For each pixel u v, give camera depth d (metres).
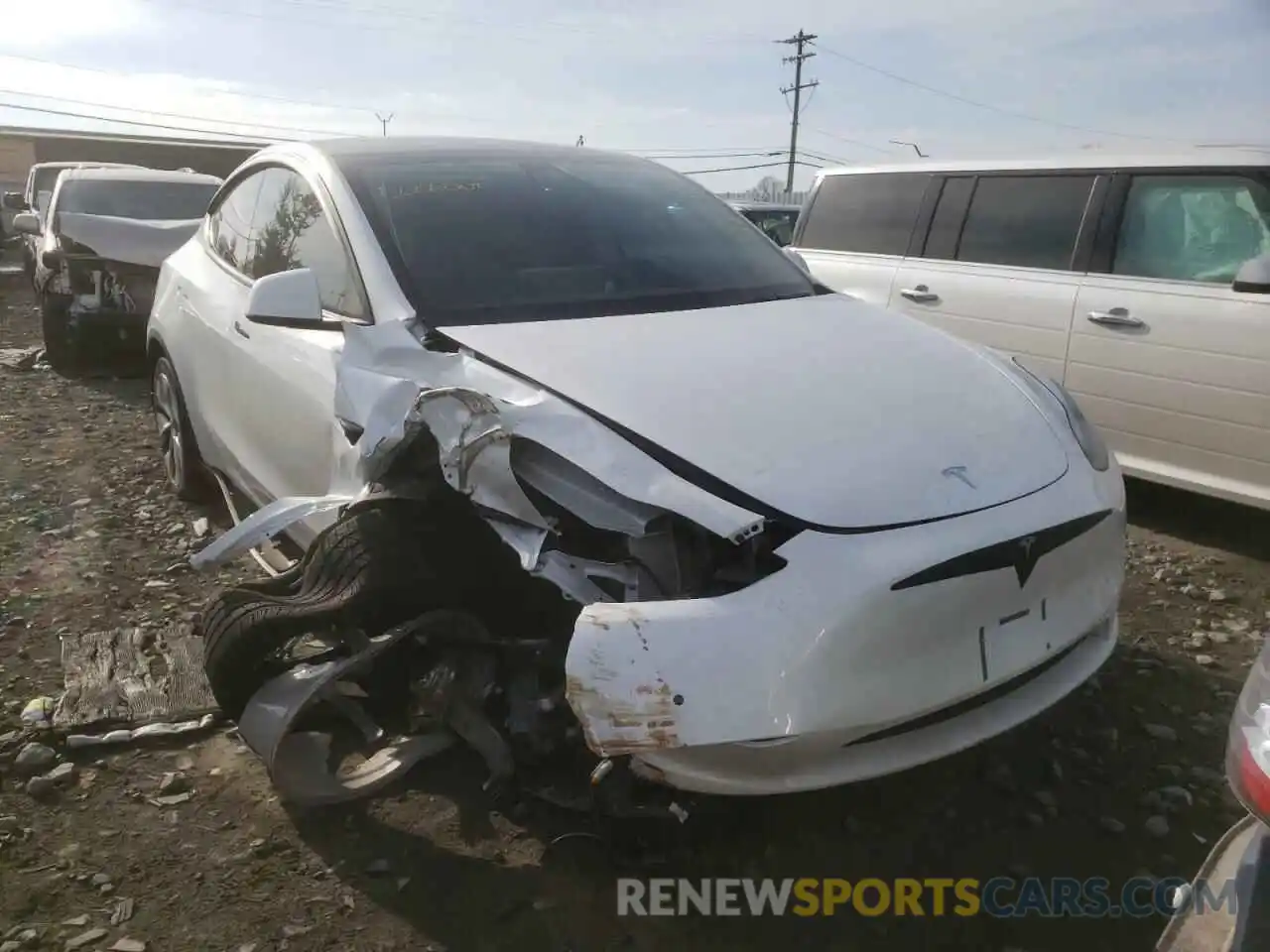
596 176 4.07
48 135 29.67
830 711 2.24
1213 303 4.79
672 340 3.02
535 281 3.34
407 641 2.81
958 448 2.64
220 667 2.69
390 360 2.92
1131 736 3.23
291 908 2.49
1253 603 4.21
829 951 2.39
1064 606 2.65
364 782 2.72
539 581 2.74
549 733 2.62
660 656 2.19
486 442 2.48
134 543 4.66
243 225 4.37
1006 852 2.71
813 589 2.26
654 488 2.37
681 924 2.46
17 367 8.64
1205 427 4.82
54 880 2.58
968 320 5.84
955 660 2.41
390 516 2.74
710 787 2.29
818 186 6.99
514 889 2.56
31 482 5.57
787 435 2.56
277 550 4.04
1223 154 5.03
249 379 3.80
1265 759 1.59
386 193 3.57
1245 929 1.63
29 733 3.15
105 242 7.77
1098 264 5.33
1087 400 5.30
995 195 5.89
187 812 2.84
